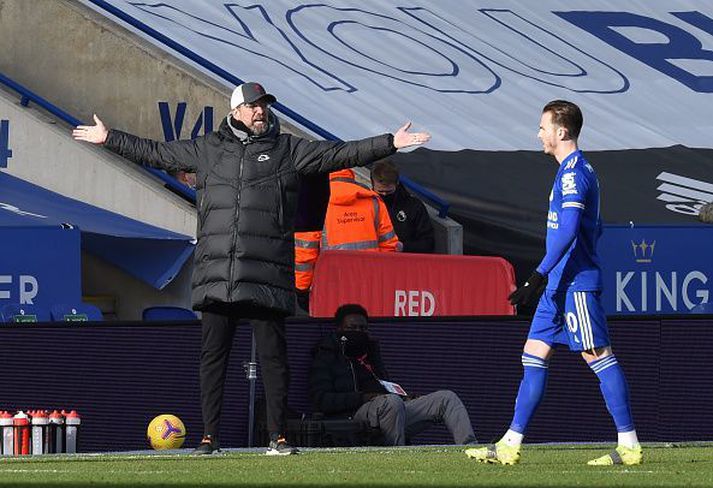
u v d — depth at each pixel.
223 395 39.66
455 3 75.12
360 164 35.19
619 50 72.50
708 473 29.48
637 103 67.94
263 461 33.12
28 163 59.59
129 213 58.03
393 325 44.22
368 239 53.75
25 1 63.88
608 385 31.88
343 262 50.28
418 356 44.34
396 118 62.88
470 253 59.31
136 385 42.31
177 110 62.50
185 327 42.50
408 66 67.81
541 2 76.31
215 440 35.69
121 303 57.06
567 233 30.95
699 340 44.84
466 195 59.72
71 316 50.53
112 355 42.31
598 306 31.58
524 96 66.81
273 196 34.97
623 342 44.62
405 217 56.47
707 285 52.72
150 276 55.69
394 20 72.06
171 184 60.25
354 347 43.47
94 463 33.16
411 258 50.97
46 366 42.12
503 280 51.84
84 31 63.44
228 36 66.81
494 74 68.25
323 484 26.88
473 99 65.69
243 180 34.91
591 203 31.33
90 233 52.97
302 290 50.78
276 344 35.44
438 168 60.69
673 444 42.03
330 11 71.75
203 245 35.00
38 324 42.06
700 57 72.56
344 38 69.31
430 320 44.47
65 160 59.06
